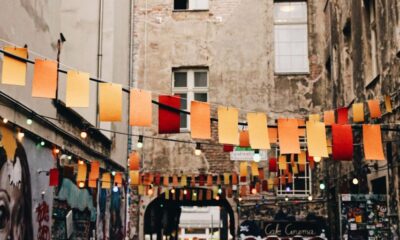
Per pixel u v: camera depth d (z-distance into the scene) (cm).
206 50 1606
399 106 881
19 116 745
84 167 979
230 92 1582
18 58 526
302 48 1622
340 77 1343
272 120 1563
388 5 935
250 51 1598
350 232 1035
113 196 1430
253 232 1465
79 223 1091
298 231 1448
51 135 899
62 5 1346
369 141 646
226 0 1623
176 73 1625
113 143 1417
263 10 1614
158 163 1569
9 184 714
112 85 573
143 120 585
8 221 710
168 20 1631
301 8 1639
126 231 1568
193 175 1550
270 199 1521
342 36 1323
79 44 1336
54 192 923
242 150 1552
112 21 1380
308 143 634
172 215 2219
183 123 1600
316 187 1524
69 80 553
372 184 1080
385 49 964
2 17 682
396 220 925
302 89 1577
